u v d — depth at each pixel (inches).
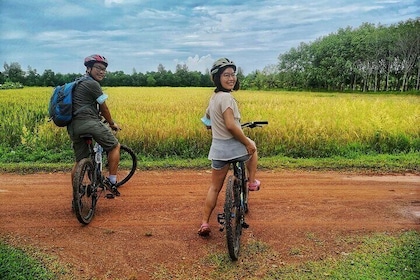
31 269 149.3
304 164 321.1
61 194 242.2
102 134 204.2
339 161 330.3
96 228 190.1
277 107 598.2
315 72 2127.2
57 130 406.6
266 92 1592.0
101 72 206.4
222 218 164.4
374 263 154.3
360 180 277.1
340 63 2113.7
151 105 650.2
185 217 203.8
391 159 342.6
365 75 2108.8
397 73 2089.1
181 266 154.2
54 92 200.8
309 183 268.2
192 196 238.1
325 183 268.4
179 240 176.7
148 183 267.0
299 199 232.8
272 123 434.9
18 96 803.4
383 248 167.9
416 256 159.6
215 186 175.0
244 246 169.9
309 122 444.5
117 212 210.8
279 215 206.5
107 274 148.5
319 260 158.1
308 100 832.9
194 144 372.5
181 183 267.3
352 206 221.5
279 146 373.7
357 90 2015.3
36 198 234.1
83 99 200.4
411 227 191.2
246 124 182.5
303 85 2142.0
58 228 189.6
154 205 221.9
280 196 238.2
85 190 193.8
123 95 954.7
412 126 425.7
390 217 205.0
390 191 250.8
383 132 395.9
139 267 153.6
